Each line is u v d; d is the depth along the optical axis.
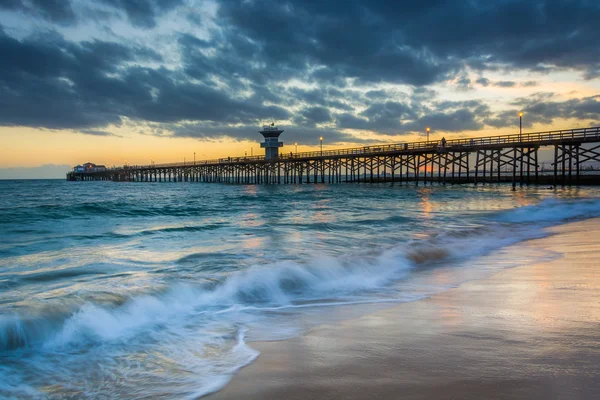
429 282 6.76
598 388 2.74
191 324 4.70
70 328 4.39
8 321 4.40
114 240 12.02
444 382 2.95
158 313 5.07
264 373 3.26
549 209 19.61
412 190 43.75
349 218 18.33
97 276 7.04
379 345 3.81
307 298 5.91
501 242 11.04
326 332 4.29
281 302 5.70
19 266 8.09
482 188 42.53
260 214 21.16
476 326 4.23
